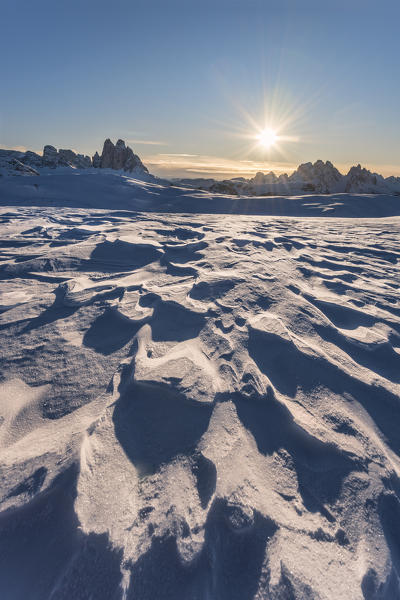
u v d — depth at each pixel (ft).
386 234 27.35
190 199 77.36
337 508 4.31
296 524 4.04
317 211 73.51
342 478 4.72
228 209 74.54
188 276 12.65
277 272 13.24
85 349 7.61
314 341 8.14
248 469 4.65
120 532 3.76
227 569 3.59
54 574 3.48
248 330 8.26
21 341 7.93
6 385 6.37
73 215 31.40
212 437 5.14
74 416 5.60
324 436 5.32
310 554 3.76
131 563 3.53
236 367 6.82
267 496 4.32
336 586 3.49
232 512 4.04
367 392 6.48
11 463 4.56
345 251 19.24
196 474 4.57
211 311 9.29
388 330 8.94
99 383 6.43
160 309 9.50
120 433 5.22
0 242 17.62
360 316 9.71
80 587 3.37
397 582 3.63
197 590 3.39
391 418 5.93
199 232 21.26
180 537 3.77
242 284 11.35
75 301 10.02
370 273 14.42
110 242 16.87
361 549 3.88
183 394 5.86
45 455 4.68
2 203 49.88
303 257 16.60
